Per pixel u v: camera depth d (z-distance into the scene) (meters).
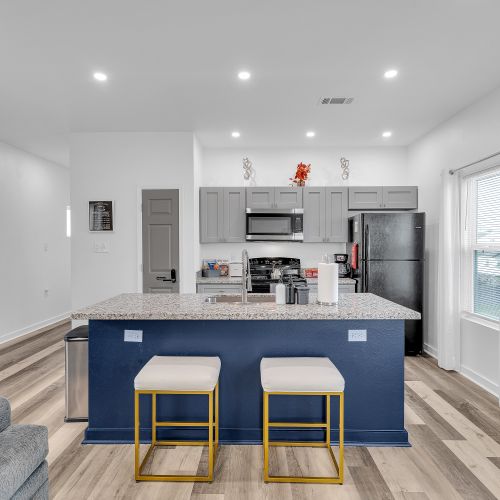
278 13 2.27
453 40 2.56
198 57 2.79
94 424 2.52
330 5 2.20
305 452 2.38
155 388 2.07
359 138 4.87
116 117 4.05
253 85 3.27
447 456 2.33
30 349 4.67
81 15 2.29
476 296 3.81
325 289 2.57
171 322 2.53
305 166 5.09
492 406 3.05
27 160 5.56
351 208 4.97
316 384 2.03
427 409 3.00
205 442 2.46
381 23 2.38
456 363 3.91
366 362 2.49
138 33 2.48
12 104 3.68
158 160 4.56
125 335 2.52
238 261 5.30
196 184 4.71
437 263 4.36
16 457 1.43
